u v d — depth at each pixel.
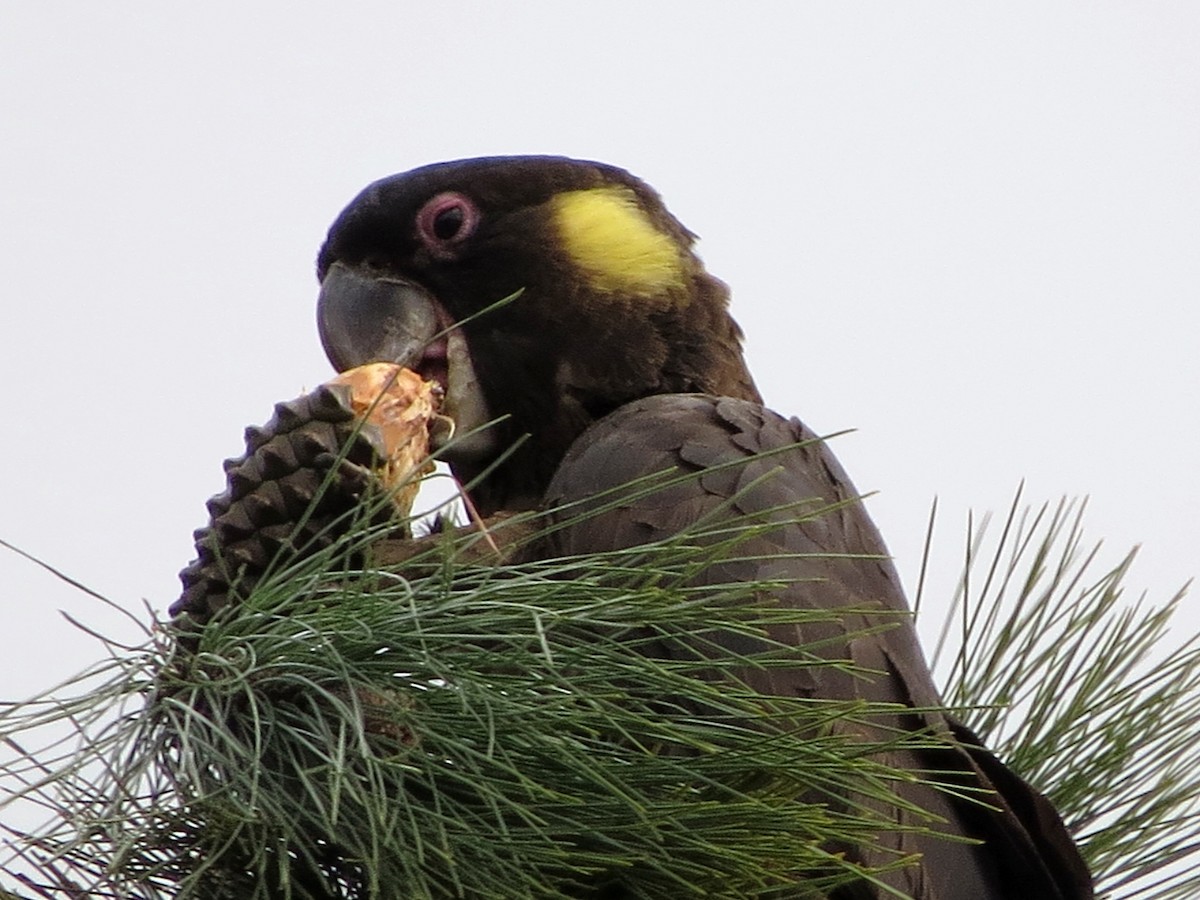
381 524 5.40
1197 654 6.81
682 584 5.71
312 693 4.89
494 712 4.73
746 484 6.71
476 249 8.19
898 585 7.23
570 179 8.35
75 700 4.54
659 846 4.90
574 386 8.10
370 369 5.93
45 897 4.63
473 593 4.93
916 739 5.57
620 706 5.15
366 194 8.40
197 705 4.89
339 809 4.79
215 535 5.14
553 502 7.00
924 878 6.07
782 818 4.87
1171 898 6.57
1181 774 6.71
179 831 4.85
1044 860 6.23
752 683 6.10
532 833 4.86
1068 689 6.88
